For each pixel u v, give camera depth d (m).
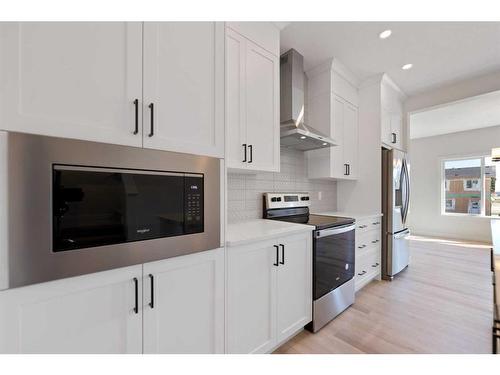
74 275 0.81
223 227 1.26
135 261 0.95
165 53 1.04
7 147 0.69
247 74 1.71
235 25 1.64
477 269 3.32
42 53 0.76
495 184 5.06
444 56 2.52
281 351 1.61
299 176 2.79
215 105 1.23
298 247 1.72
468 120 4.58
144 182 0.98
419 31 2.11
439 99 3.27
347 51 2.43
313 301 1.83
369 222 2.78
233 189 2.14
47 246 0.75
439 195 5.80
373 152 3.00
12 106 0.70
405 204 3.31
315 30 2.10
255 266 1.42
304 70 2.79
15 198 0.70
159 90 1.02
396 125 3.39
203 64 1.18
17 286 0.71
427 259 3.80
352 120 3.02
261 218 2.34
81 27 0.83
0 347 0.70
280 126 2.14
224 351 1.25
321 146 2.58
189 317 1.11
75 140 0.81
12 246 0.70
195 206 1.14
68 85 0.80
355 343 1.69
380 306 2.26
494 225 2.60
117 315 0.91
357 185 3.15
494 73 2.85
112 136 0.89
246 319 1.37
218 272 1.23
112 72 0.89
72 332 0.81
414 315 2.08
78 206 0.82
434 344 1.68
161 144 1.02
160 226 1.03
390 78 3.02
